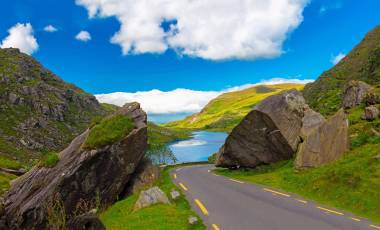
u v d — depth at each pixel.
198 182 33.25
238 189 27.28
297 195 23.55
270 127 37.38
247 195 24.05
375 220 16.06
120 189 30.81
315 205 19.80
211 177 38.34
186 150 186.38
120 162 30.52
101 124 31.83
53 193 26.52
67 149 30.81
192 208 20.28
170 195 25.67
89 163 28.48
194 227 15.76
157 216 18.22
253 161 39.28
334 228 14.55
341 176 23.03
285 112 37.53
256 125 38.09
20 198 27.28
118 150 30.25
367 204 18.30
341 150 30.12
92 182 28.61
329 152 30.48
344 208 19.02
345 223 15.41
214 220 16.81
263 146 38.38
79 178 27.88
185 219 17.34
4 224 25.86
